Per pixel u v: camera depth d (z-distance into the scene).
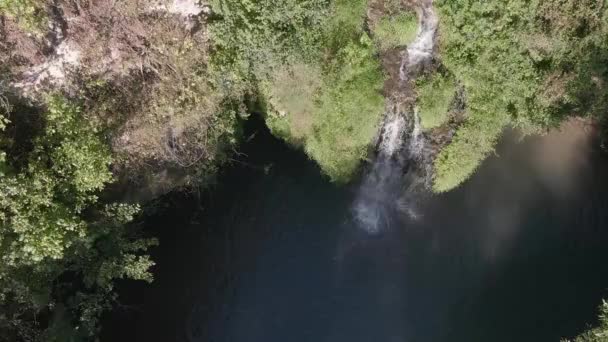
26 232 12.61
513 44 15.51
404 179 18.47
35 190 12.72
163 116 15.55
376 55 16.39
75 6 13.53
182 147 16.30
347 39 15.88
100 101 14.58
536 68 15.86
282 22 14.73
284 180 18.50
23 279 13.25
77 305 14.98
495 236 18.45
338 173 17.84
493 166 18.39
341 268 18.41
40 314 14.59
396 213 18.75
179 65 15.16
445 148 17.31
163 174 16.44
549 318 17.67
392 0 15.77
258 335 17.95
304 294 18.27
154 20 14.45
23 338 13.78
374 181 18.48
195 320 18.06
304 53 15.18
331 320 18.00
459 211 18.48
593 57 15.16
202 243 18.48
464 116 17.02
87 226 14.16
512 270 18.25
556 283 17.98
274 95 16.50
